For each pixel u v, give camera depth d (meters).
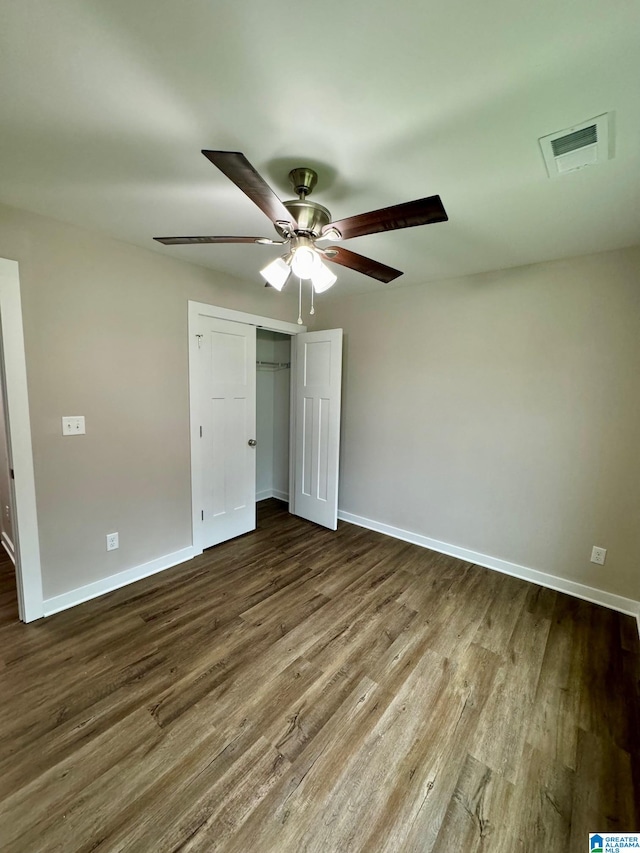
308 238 1.57
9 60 1.01
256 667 1.81
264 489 4.45
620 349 2.29
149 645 1.95
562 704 1.64
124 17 0.90
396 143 1.33
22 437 2.02
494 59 0.98
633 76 1.02
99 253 2.23
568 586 2.55
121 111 1.20
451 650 1.96
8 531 2.87
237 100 1.15
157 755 1.37
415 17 0.88
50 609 2.20
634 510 2.30
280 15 0.88
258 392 4.23
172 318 2.64
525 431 2.66
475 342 2.83
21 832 1.13
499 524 2.82
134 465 2.53
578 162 1.41
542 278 2.52
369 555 3.04
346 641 2.01
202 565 2.83
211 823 1.17
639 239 2.11
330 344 3.42
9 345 1.94
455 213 1.84
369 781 1.30
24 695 1.62
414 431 3.22
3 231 1.87
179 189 1.69
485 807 1.23
